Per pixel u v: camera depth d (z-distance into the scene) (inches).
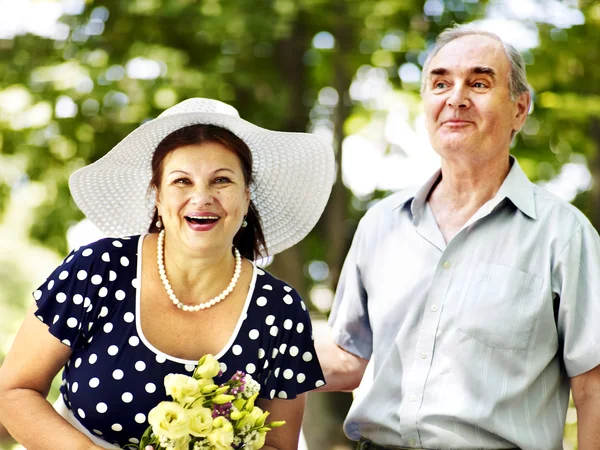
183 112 105.5
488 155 117.9
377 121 323.6
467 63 118.3
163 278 105.7
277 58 293.1
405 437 115.5
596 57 280.5
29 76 283.1
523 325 111.4
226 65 276.2
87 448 97.9
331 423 287.9
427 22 289.9
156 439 94.8
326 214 304.5
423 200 122.9
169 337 104.3
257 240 117.1
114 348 102.1
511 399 110.7
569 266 111.0
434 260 119.1
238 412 93.8
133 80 269.9
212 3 266.8
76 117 278.1
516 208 117.3
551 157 309.1
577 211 114.9
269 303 108.7
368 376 121.6
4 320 293.4
